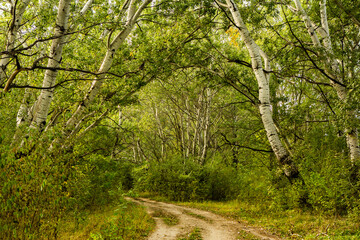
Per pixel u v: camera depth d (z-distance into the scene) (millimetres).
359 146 10117
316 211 9484
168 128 29469
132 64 11523
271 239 7203
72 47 10633
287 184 11227
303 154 11695
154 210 13148
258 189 13383
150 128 25156
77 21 8312
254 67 11531
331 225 7707
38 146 4680
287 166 10570
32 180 4324
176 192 20141
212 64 14867
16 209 4070
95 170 11453
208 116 21781
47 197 4594
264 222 9602
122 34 9430
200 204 17281
